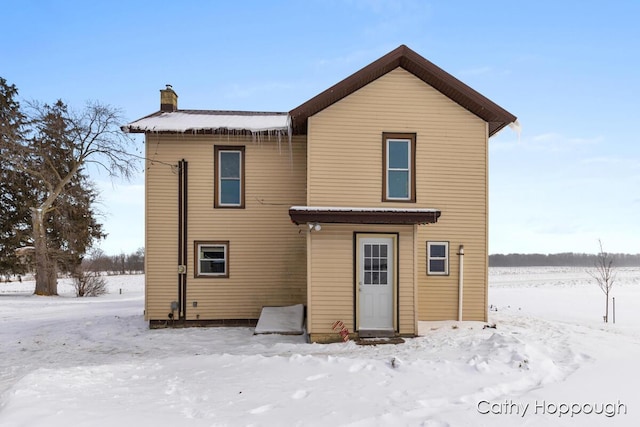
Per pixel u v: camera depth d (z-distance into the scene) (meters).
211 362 7.77
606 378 6.37
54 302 21.98
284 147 12.86
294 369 7.09
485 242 11.59
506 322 11.91
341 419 4.89
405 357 7.90
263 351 9.04
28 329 12.73
